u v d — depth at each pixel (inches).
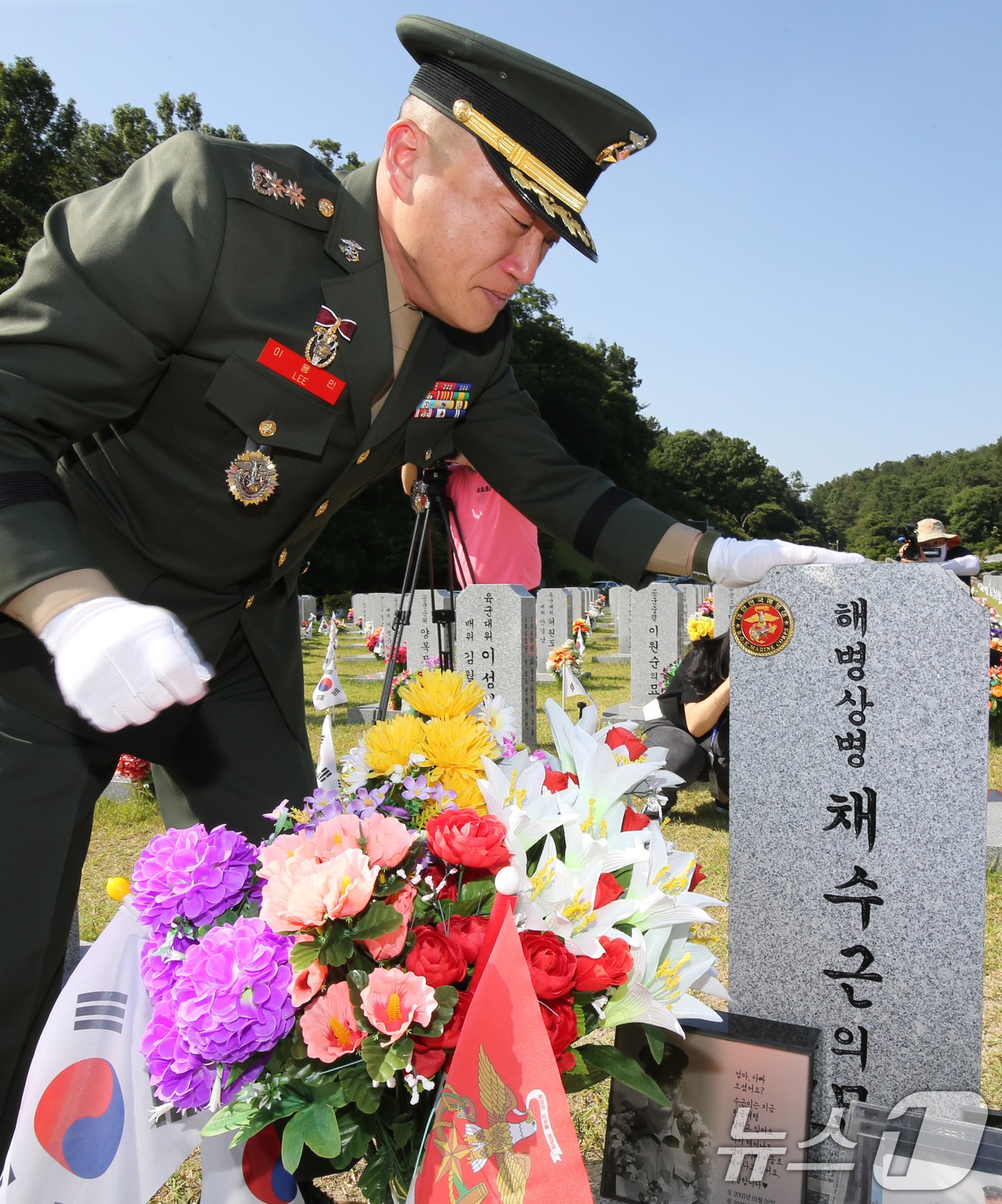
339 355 72.8
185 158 68.3
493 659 269.1
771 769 89.0
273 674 86.9
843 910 87.3
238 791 86.2
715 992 70.9
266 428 72.3
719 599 407.2
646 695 396.2
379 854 55.1
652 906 63.0
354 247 72.9
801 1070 74.5
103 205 67.2
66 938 74.1
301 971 52.5
